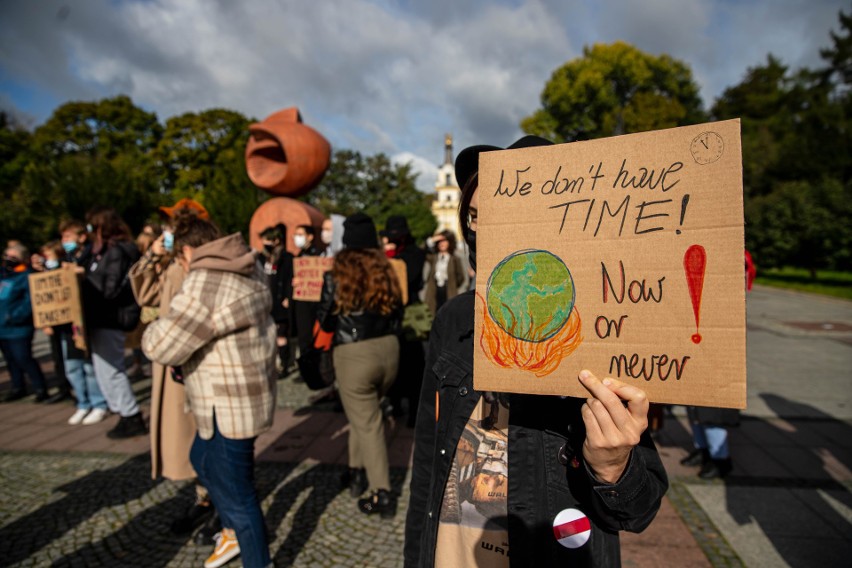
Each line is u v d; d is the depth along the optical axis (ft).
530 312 3.21
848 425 15.10
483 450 3.97
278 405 17.08
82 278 13.32
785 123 119.96
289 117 29.99
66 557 8.81
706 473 11.46
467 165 4.33
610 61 116.26
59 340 18.74
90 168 73.51
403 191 194.49
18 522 9.96
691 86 124.47
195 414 7.29
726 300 2.74
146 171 110.52
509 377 3.25
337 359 9.97
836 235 63.72
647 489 3.07
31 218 66.85
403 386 13.76
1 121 109.09
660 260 2.90
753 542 8.99
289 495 10.84
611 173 3.07
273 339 7.78
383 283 9.85
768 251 75.46
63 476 12.00
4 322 17.98
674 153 2.92
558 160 3.21
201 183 116.98
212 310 6.87
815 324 36.27
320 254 21.65
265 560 7.41
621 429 2.78
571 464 3.44
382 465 9.93
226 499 7.28
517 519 3.51
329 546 9.00
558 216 3.18
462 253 25.84
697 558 8.51
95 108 116.78
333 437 14.11
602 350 3.02
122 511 10.34
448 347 4.36
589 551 3.34
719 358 2.74
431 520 4.10
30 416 16.81
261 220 26.81
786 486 11.09
